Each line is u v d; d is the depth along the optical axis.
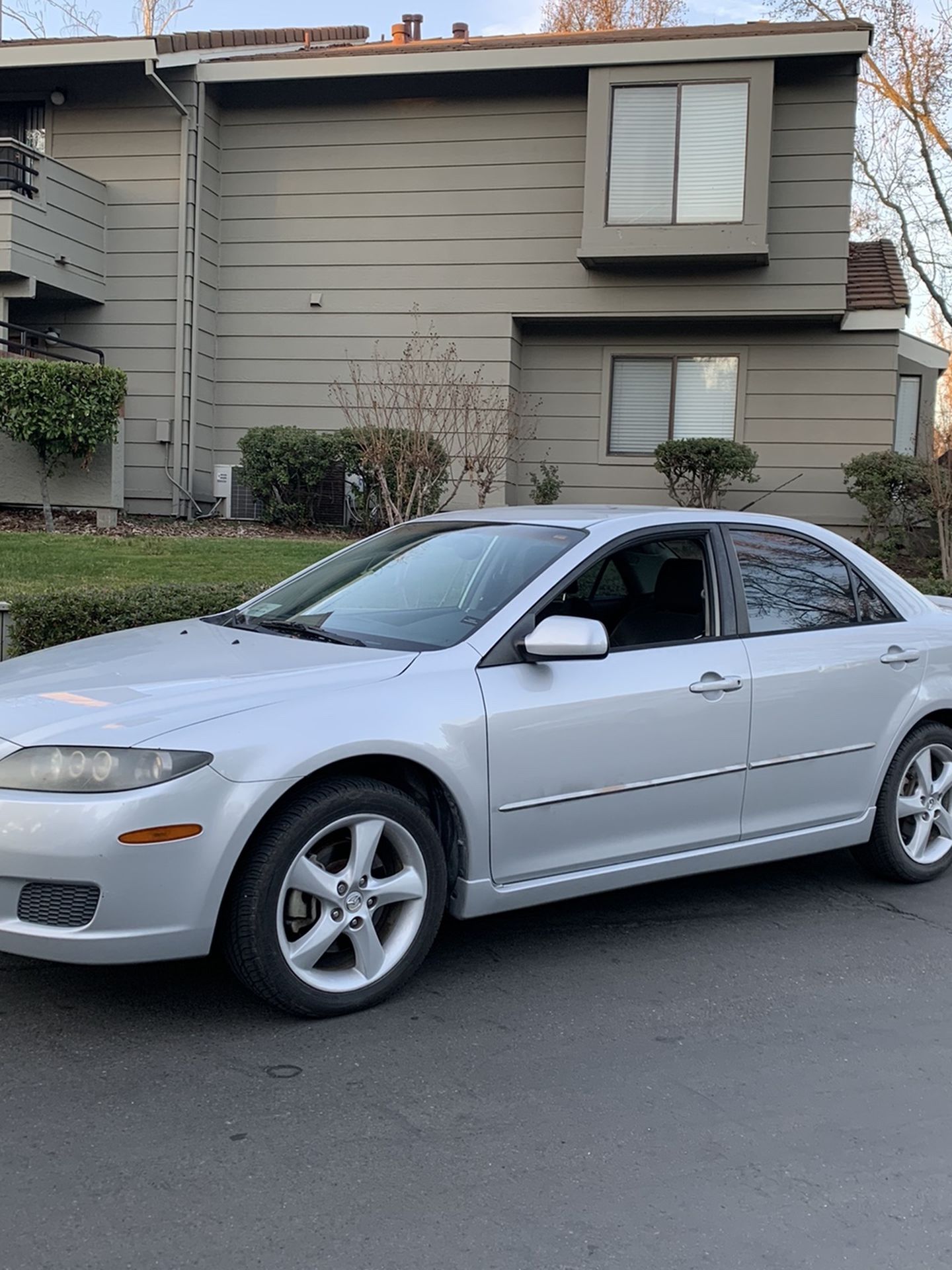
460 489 15.47
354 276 16.27
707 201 14.91
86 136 16.28
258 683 3.81
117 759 3.44
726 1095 3.39
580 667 4.25
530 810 4.09
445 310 16.02
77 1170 2.92
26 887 3.44
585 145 15.48
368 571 5.01
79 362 14.17
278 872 3.58
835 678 4.89
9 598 8.21
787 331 15.72
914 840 5.32
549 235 15.71
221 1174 2.92
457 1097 3.33
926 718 5.36
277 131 16.34
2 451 13.99
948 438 14.12
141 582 9.72
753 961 4.40
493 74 15.45
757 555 4.96
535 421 16.47
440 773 3.87
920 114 24.34
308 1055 3.55
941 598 6.04
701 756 4.49
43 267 15.15
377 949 3.84
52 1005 3.86
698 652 4.56
